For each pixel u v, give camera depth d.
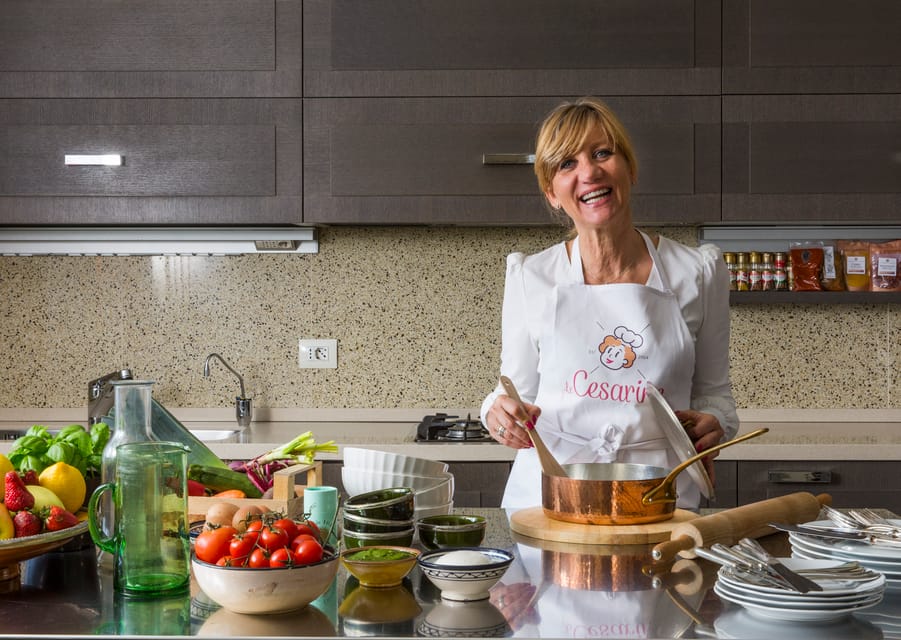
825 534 1.34
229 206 3.08
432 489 1.60
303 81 3.07
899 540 1.31
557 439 2.00
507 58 3.04
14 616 1.12
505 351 2.12
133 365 3.50
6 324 3.50
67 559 1.41
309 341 3.48
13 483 1.28
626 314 1.97
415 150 3.06
